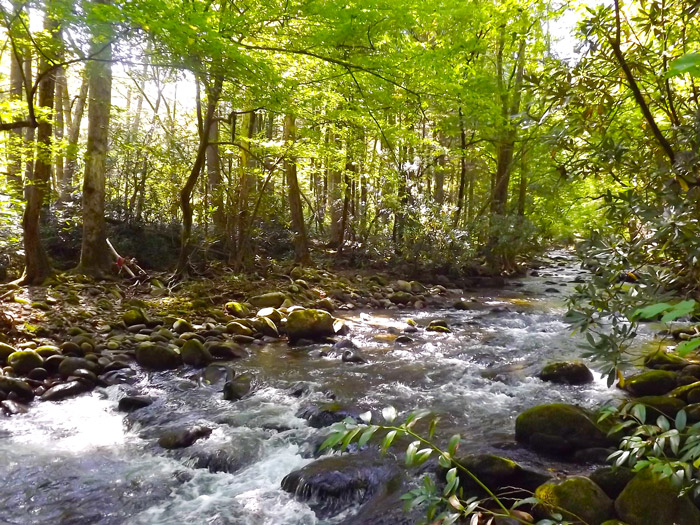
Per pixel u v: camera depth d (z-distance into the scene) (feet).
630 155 9.92
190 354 22.91
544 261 69.21
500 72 46.01
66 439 16.14
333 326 29.32
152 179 49.44
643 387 17.46
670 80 10.21
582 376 20.02
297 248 48.78
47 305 26.48
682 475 6.51
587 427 13.74
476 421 16.83
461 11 34.50
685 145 8.89
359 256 53.42
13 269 33.94
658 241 8.04
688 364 19.01
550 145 9.78
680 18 9.45
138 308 27.96
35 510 12.57
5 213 23.53
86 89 50.90
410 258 50.21
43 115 29.53
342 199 56.39
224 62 20.33
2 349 20.38
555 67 10.34
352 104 31.76
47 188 31.65
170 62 20.11
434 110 41.83
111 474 14.23
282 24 22.86
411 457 6.84
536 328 31.32
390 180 50.39
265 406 18.61
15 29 20.90
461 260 49.55
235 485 13.75
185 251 36.65
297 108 31.76
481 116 30.07
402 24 23.59
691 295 7.59
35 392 18.94
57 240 40.91
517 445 14.43
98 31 18.40
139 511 12.61
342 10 21.30
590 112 9.80
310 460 14.83
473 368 22.79
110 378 20.66
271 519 12.28
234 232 43.52
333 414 17.15
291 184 48.01
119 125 47.42
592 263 8.46
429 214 50.67
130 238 43.52
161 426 17.10
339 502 12.69
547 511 10.43
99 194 35.40
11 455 14.98
